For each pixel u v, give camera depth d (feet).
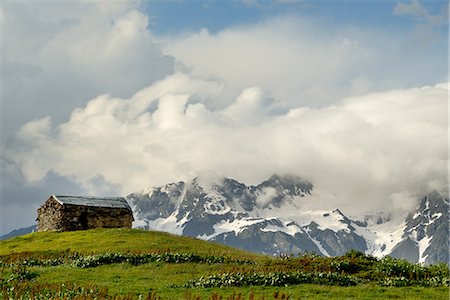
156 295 163.94
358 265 200.13
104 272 207.00
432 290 168.86
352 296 161.38
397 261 202.08
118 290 170.19
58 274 201.77
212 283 179.93
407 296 160.97
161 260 228.02
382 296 161.17
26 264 233.96
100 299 153.58
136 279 192.95
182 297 161.17
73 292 161.89
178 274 202.39
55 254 257.34
